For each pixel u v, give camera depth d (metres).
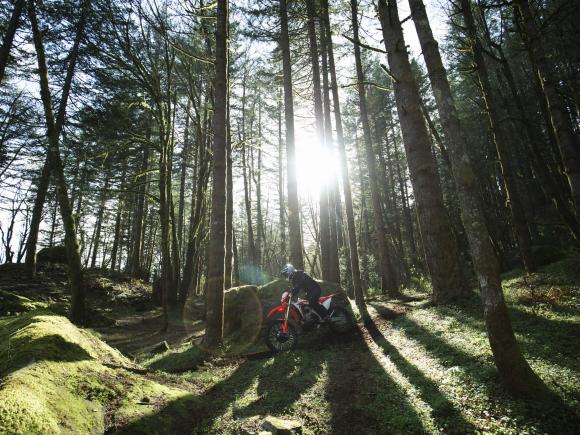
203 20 12.20
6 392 2.87
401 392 4.49
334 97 12.75
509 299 7.47
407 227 30.72
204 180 20.31
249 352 7.91
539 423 3.19
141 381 4.62
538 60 6.32
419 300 11.34
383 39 8.48
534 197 19.34
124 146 15.29
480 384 4.07
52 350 4.04
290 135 13.32
